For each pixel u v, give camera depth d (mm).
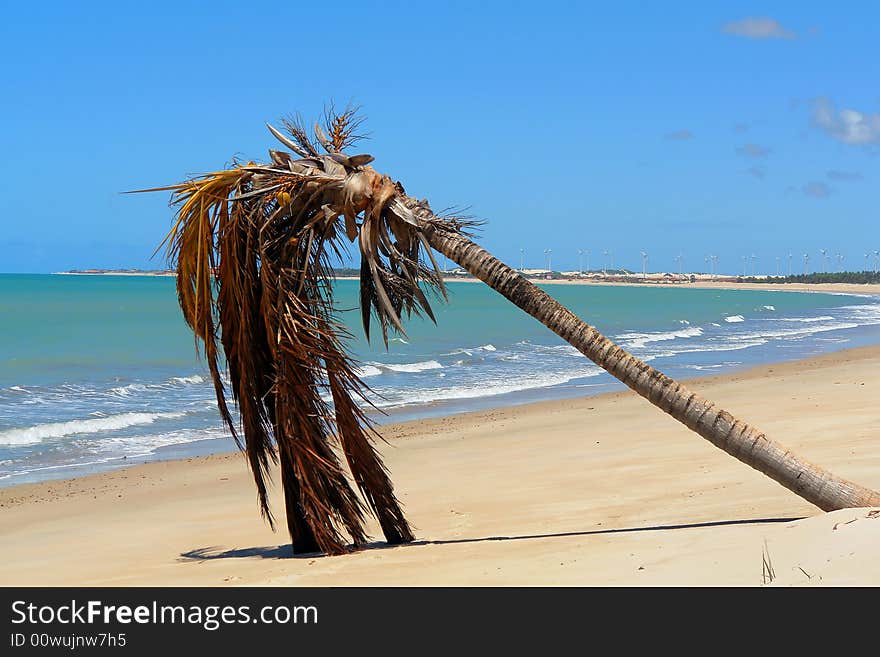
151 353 35531
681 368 30984
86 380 27250
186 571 7910
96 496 12859
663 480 10594
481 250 7793
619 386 26500
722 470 10820
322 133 8469
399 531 8688
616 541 6934
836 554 5078
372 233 7820
